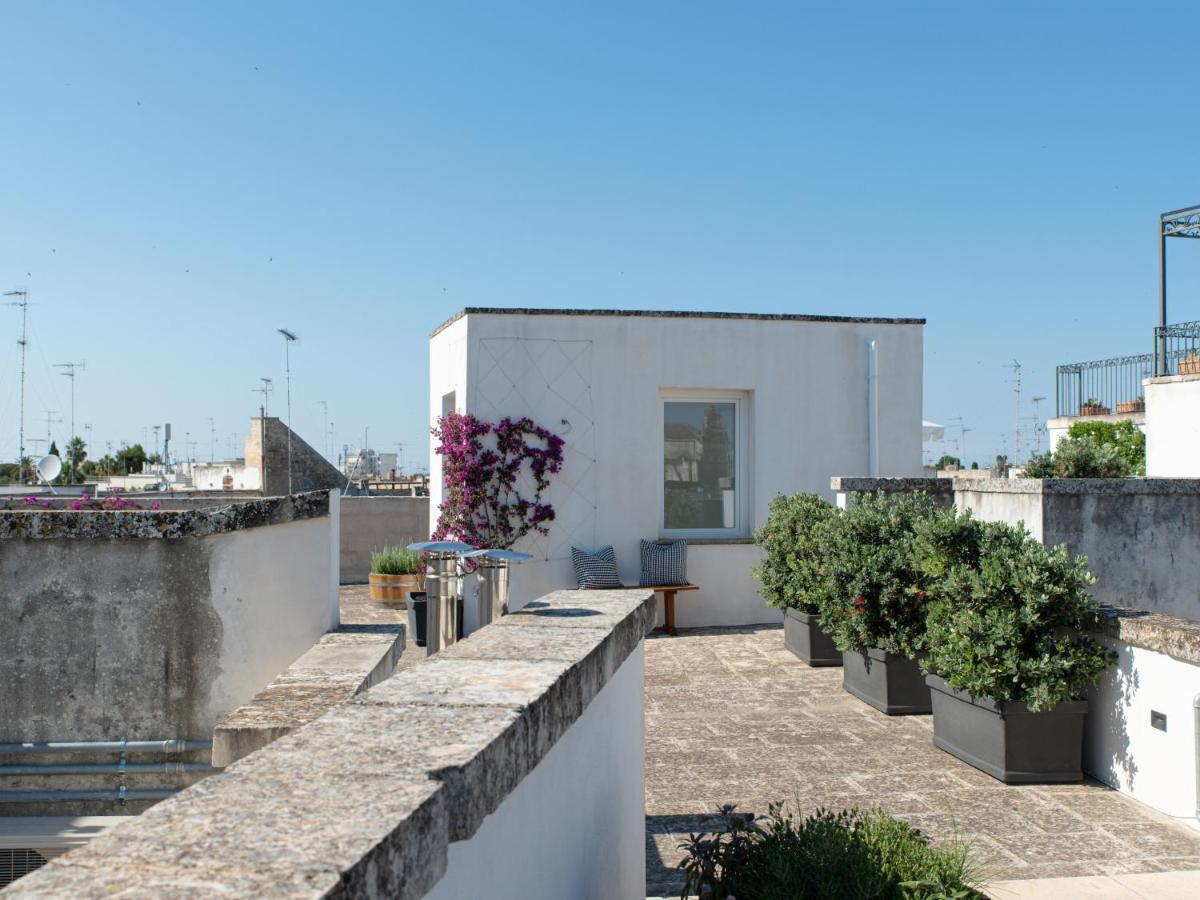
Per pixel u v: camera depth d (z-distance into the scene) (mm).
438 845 1454
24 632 4719
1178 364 15391
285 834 1267
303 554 5246
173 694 4773
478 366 11508
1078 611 5727
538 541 11562
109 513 4719
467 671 2418
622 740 3404
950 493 9188
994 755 5879
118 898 1060
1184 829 4996
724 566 11898
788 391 12242
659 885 4371
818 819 4137
